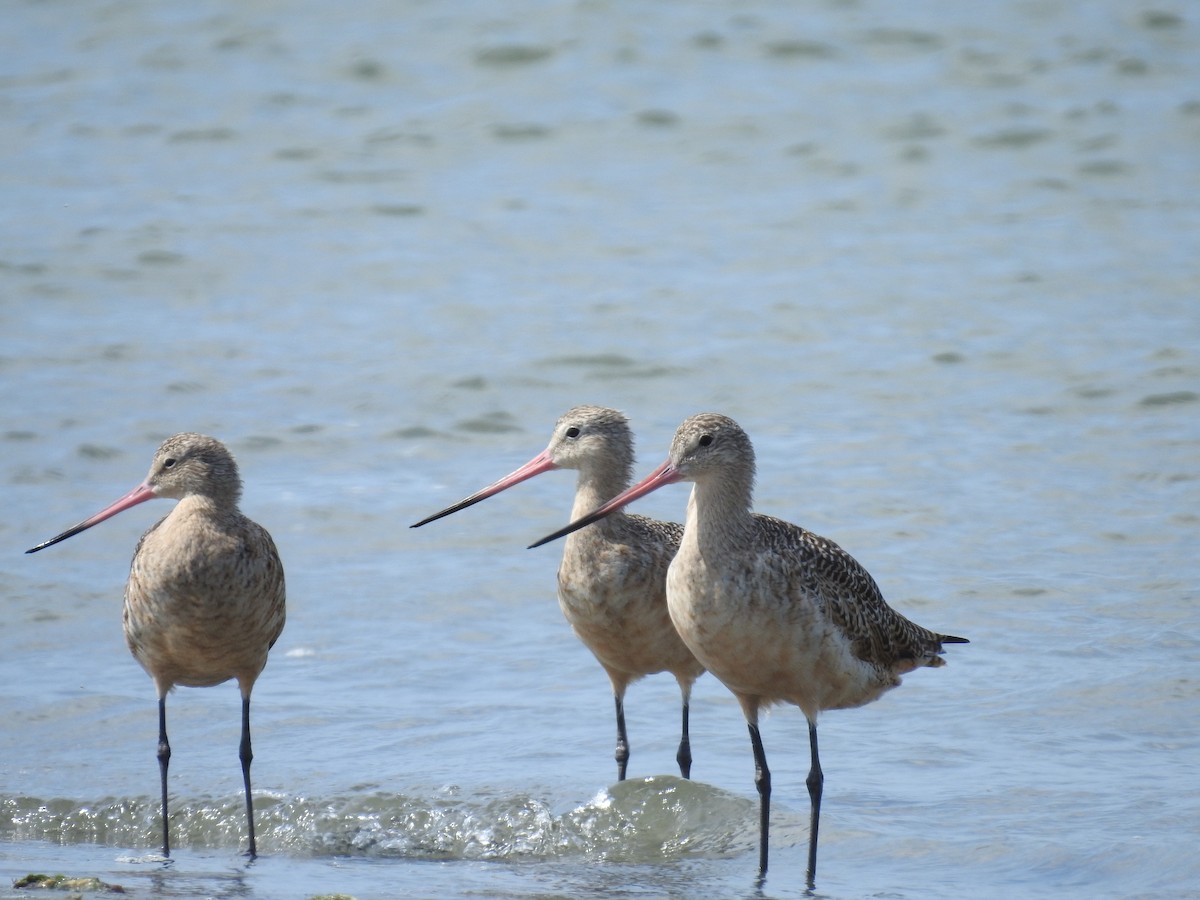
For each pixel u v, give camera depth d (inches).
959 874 343.0
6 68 1323.8
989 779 393.1
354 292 898.7
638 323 836.0
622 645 410.3
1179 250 918.4
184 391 748.6
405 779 406.0
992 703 441.4
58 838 388.8
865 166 1092.5
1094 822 362.3
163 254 957.8
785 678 362.0
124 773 415.8
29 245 968.9
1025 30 1288.1
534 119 1178.6
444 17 1362.0
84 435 692.7
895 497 607.5
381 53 1299.2
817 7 1353.3
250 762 386.0
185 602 376.2
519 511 617.3
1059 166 1079.6
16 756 426.3
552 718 447.8
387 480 650.2
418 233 997.8
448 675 478.3
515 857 371.6
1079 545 557.6
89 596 539.5
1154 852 342.6
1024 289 867.4
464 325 839.1
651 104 1192.2
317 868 360.8
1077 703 436.8
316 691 467.8
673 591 363.3
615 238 976.9
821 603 358.6
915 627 402.6
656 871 356.8
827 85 1215.6
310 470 661.3
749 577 353.1
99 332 835.4
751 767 416.5
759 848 366.9
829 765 410.9
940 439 671.8
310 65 1289.4
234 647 385.7
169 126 1202.6
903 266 912.9
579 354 786.8
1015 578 530.3
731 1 1370.6
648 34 1301.7
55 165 1134.4
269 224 1013.8
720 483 357.4
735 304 860.6
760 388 746.2
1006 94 1187.3
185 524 380.8
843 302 858.8
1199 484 611.5
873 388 740.0
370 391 749.9
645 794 391.9
